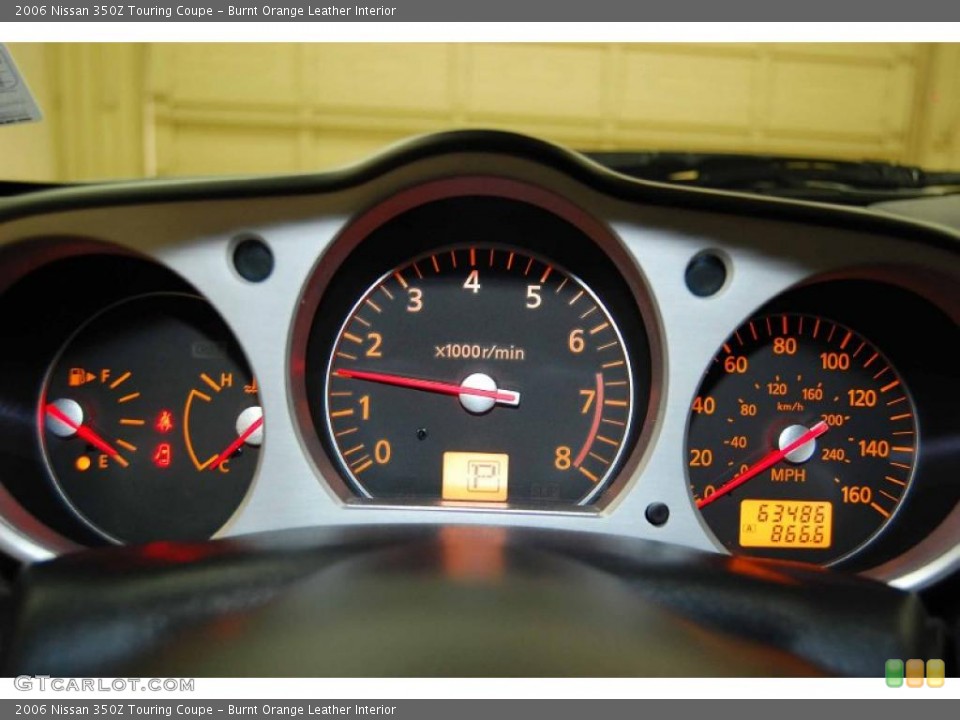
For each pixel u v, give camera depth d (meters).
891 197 1.04
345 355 0.93
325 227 0.81
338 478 0.89
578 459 0.93
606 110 1.70
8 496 0.87
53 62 1.49
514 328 0.93
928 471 0.93
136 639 0.57
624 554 0.75
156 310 0.94
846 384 0.94
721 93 1.71
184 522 0.94
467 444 0.93
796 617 0.62
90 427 0.94
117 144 1.61
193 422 0.94
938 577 0.85
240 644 0.55
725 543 0.95
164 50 1.62
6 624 0.62
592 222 0.84
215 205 0.80
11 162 1.32
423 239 0.92
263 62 1.66
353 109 1.69
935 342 0.92
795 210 0.79
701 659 0.56
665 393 0.83
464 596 0.61
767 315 0.93
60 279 0.92
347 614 0.59
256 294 0.81
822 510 0.94
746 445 0.95
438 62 1.67
